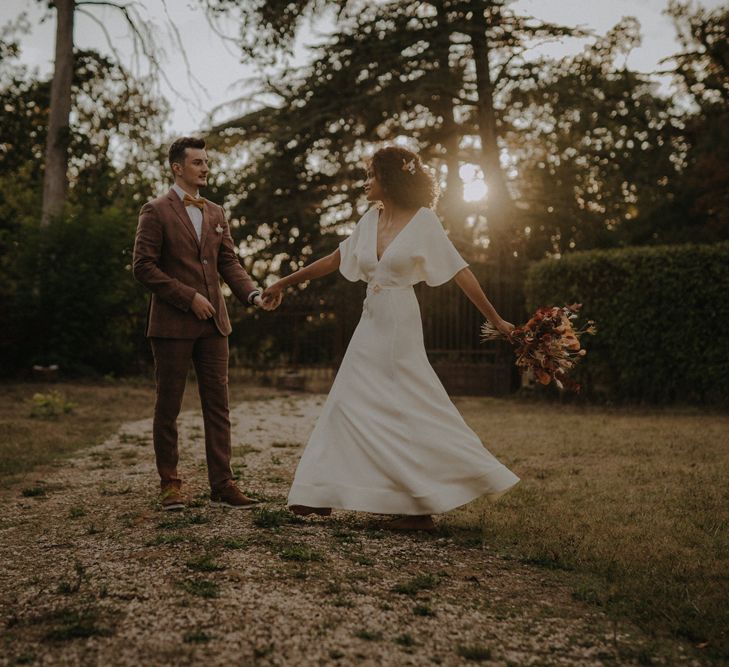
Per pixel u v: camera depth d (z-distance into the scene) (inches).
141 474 199.3
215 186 688.4
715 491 180.4
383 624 97.4
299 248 684.1
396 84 577.6
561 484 190.5
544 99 593.3
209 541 131.3
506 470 137.2
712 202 726.5
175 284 156.2
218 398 162.1
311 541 133.0
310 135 626.5
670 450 243.9
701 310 400.5
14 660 85.4
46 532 140.7
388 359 139.6
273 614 99.0
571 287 441.7
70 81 620.1
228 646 89.3
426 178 145.4
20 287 559.5
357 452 136.9
